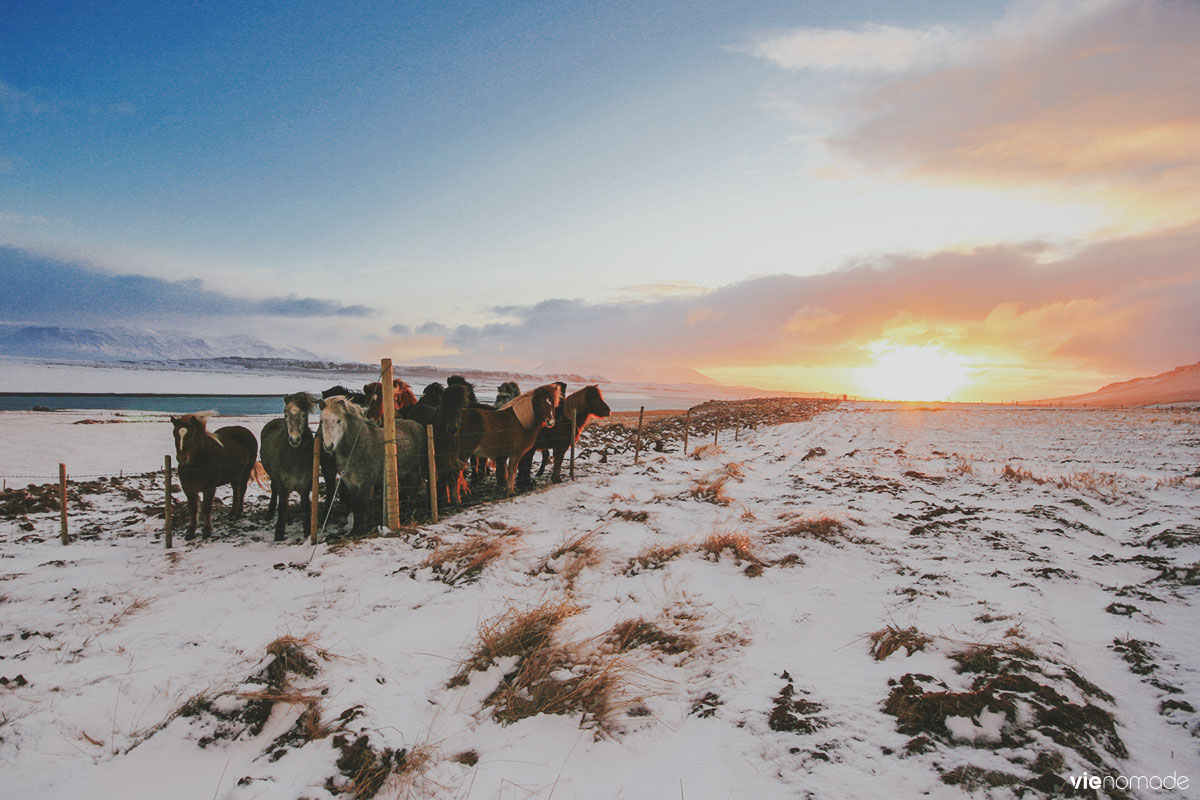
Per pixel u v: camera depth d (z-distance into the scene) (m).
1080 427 31.72
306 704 3.97
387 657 4.70
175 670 4.52
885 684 3.96
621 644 4.80
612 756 3.50
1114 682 4.02
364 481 8.56
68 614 5.60
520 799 3.15
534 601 5.73
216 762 3.56
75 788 3.30
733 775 3.23
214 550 7.84
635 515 8.66
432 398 11.05
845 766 3.19
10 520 9.52
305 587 6.34
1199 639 4.57
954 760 3.14
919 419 42.53
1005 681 3.69
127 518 9.79
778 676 4.20
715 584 6.00
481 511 9.80
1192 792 2.93
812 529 7.50
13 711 3.95
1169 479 11.58
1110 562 6.68
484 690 4.29
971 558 6.63
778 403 72.38
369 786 3.25
